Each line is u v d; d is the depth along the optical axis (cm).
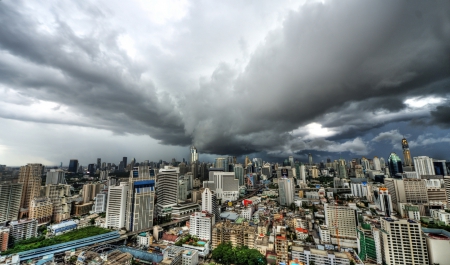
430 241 19450
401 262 19412
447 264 18538
